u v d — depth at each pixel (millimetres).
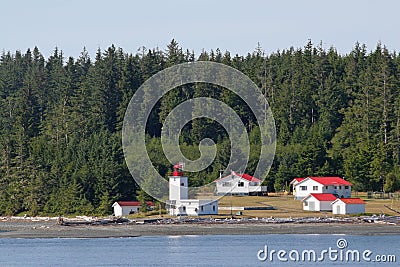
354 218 175625
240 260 131000
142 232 166750
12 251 145875
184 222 174750
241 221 173375
